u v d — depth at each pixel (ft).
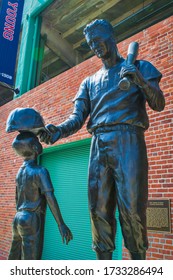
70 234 7.64
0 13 30.58
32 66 32.91
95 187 7.93
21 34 35.55
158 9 30.01
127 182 7.43
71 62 38.27
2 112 34.50
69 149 25.44
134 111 7.88
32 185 7.84
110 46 8.31
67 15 33.63
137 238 7.47
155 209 16.88
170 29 18.20
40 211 7.88
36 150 8.11
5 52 30.53
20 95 32.24
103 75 8.50
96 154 8.07
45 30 35.01
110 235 7.97
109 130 7.91
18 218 7.79
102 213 7.87
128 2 30.91
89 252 22.02
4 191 31.04
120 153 7.64
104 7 32.04
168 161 16.76
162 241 16.37
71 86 25.22
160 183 16.92
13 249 8.12
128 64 7.41
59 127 8.10
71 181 24.68
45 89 28.12
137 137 7.83
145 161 7.78
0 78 30.22
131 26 33.47
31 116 7.54
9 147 31.78
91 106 8.57
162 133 17.30
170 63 17.72
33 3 33.60
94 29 8.21
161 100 7.91
